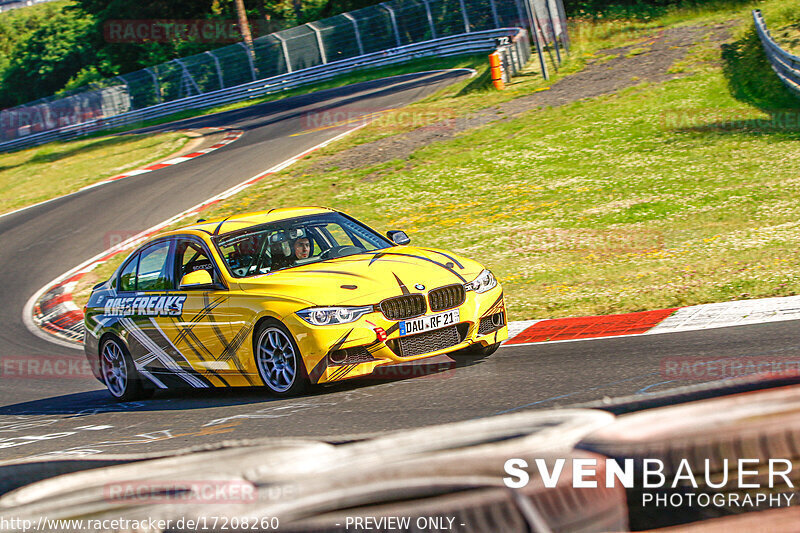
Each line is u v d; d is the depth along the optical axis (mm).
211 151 44312
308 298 9328
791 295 11680
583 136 30594
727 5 55000
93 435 9023
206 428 8359
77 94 77750
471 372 9422
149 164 44500
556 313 13422
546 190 25594
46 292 23688
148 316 11164
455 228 23281
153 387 11383
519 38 49156
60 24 120250
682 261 15922
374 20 68438
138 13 91938
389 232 11516
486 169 28938
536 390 8008
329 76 68562
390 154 33250
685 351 9078
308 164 34375
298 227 11133
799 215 18281
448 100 42688
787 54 31203
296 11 90938
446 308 9648
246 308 9805
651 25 54625
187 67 74000
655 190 23188
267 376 9750
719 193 21625
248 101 70188
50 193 41438
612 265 16781
